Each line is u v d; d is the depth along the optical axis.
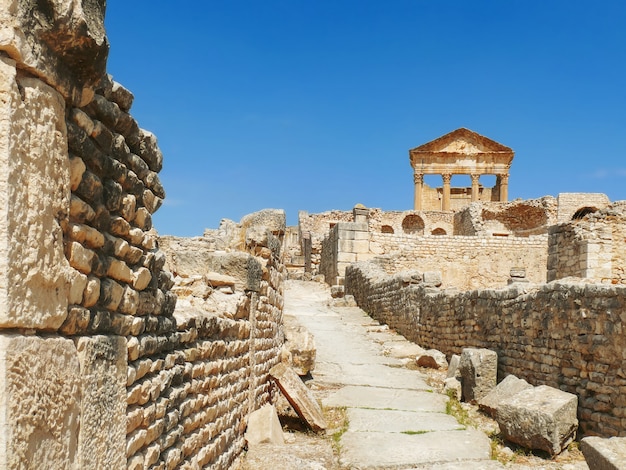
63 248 2.69
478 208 32.97
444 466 6.89
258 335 7.99
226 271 7.23
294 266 37.50
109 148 3.36
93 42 2.71
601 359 7.67
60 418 2.53
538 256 25.83
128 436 3.56
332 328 17.23
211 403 5.77
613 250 16.38
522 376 9.91
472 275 25.64
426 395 10.49
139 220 3.97
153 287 4.25
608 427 7.36
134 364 3.72
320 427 8.23
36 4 2.34
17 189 2.25
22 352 2.22
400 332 16.83
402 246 26.59
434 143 47.25
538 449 7.46
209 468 5.61
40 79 2.45
